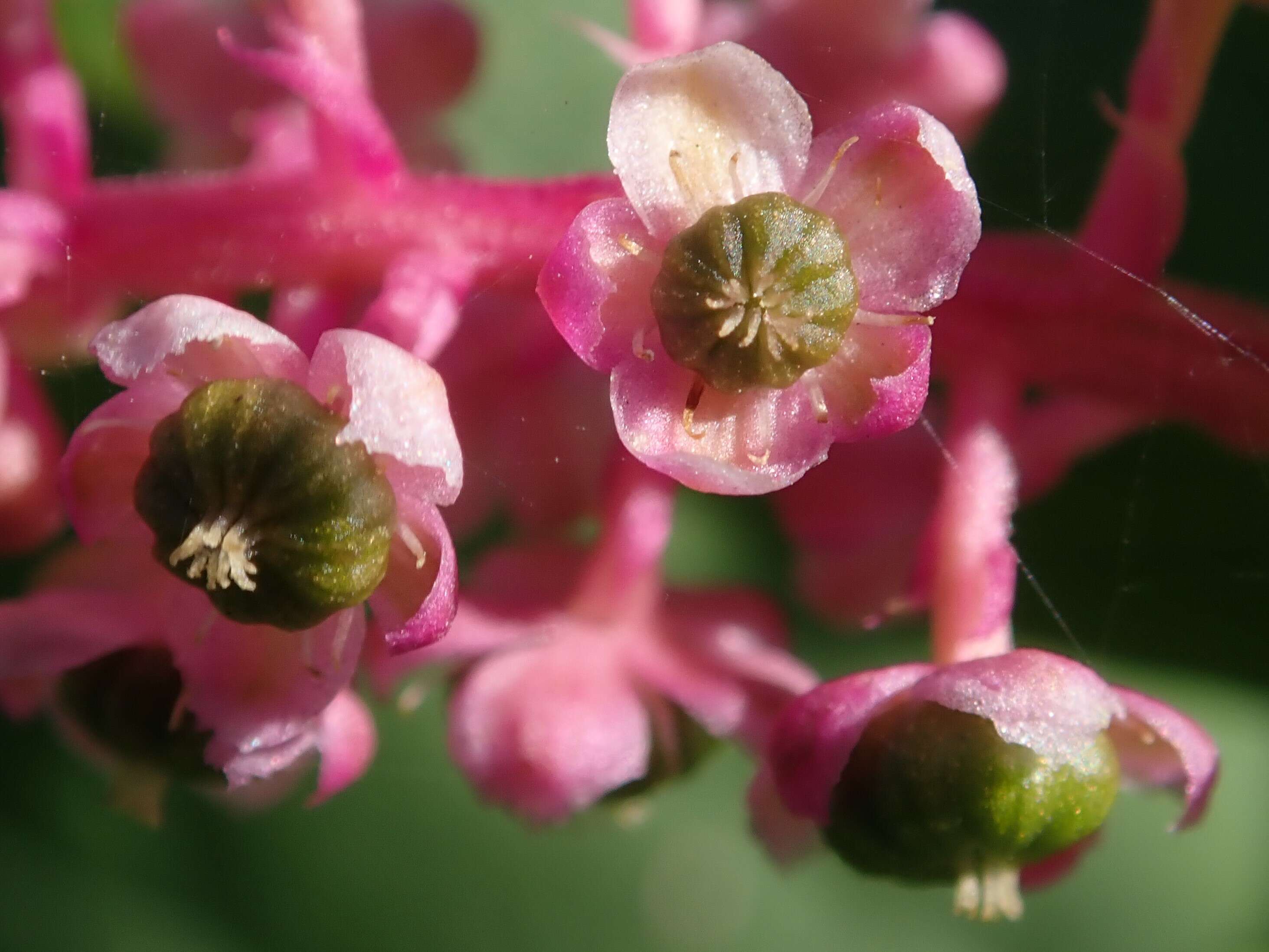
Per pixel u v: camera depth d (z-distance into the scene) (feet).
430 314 0.19
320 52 0.20
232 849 0.23
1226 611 0.21
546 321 0.20
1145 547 0.21
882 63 0.22
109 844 0.23
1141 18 0.23
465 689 0.20
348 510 0.19
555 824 0.20
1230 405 0.20
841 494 0.21
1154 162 0.20
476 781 0.20
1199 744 0.20
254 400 0.19
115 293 0.20
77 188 0.20
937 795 0.19
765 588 0.23
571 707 0.20
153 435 0.19
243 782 0.20
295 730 0.19
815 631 0.22
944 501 0.20
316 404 0.19
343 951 0.23
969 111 0.22
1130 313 0.20
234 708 0.19
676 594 0.21
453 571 0.19
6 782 0.23
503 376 0.21
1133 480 0.21
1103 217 0.20
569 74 0.24
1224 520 0.21
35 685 0.20
